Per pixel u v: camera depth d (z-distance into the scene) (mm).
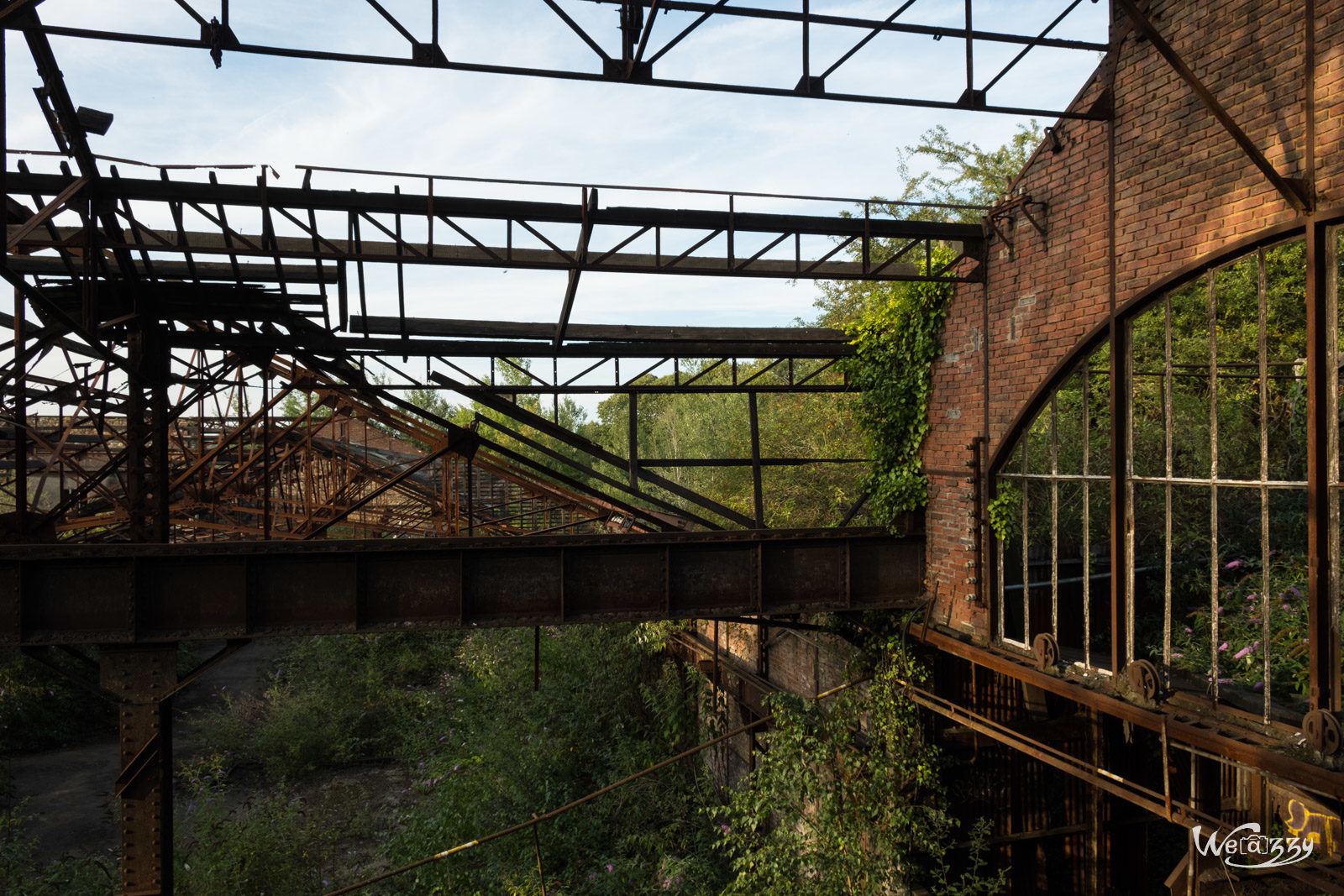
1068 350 8195
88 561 8148
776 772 10484
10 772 18391
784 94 6793
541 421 11445
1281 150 5926
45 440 8703
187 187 7672
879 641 11133
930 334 10516
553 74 6422
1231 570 11695
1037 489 12977
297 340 10047
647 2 6719
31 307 8781
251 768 19266
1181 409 13820
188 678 8398
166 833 8336
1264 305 6113
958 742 10508
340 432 23891
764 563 10148
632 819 14016
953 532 10102
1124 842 11172
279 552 8586
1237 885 6078
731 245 8820
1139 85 7289
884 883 9633
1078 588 11570
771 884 10062
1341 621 5551
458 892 12117
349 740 19844
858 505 12062
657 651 17125
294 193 7785
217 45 5980
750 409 12602
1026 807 11117
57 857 14383
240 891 12000
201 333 9812
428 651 25047
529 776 14969
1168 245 6957
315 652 24500
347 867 13844
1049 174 8523
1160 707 6902
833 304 24031
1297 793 6262
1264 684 6184
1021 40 7305
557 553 9492
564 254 8484
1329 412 5555
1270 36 6023
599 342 11906
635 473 11820
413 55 6219
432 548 9078
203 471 16031
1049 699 11734
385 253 8305
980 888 9953
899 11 6922
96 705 22031
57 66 6809
